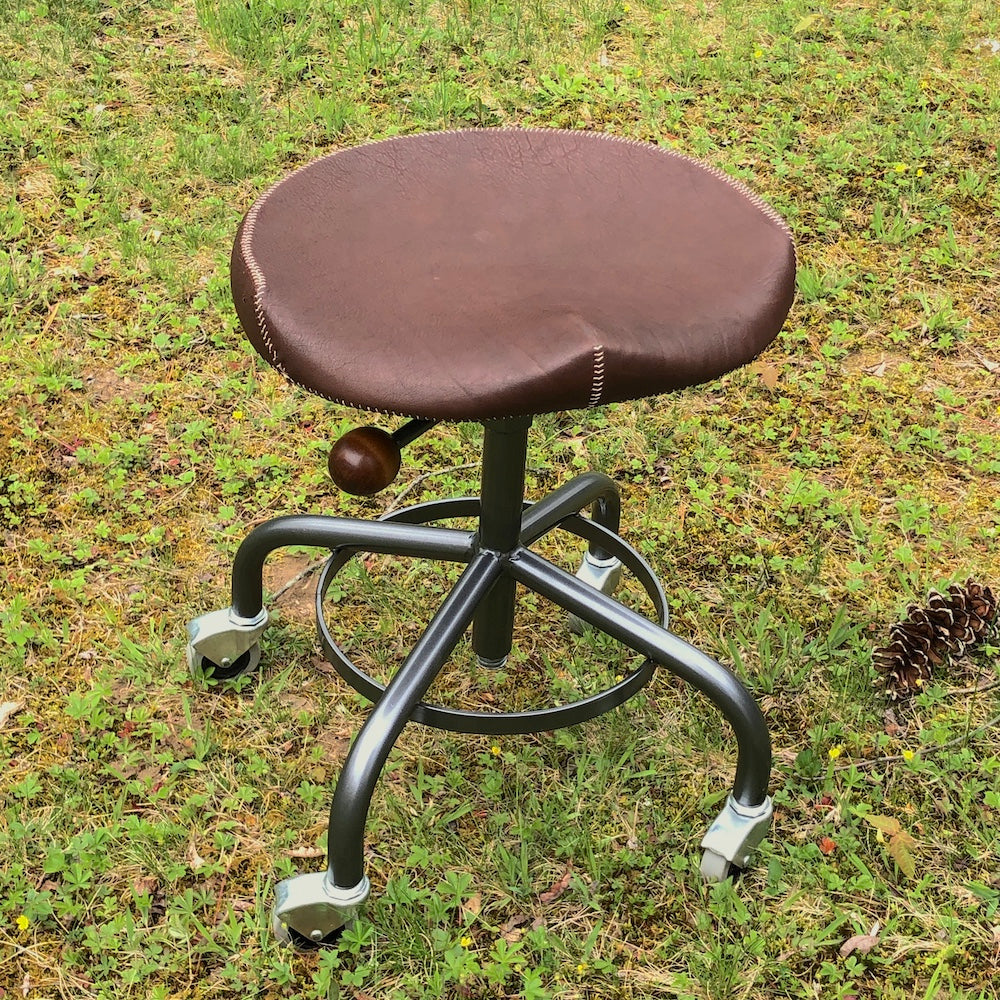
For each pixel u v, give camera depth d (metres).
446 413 1.16
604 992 1.45
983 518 2.08
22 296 2.43
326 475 2.12
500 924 1.51
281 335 1.23
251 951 1.47
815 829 1.62
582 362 1.16
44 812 1.60
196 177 2.76
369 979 1.46
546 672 1.82
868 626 1.89
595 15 3.39
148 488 2.08
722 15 3.46
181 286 2.47
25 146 2.82
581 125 3.02
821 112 3.09
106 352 2.33
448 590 1.93
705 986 1.45
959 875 1.57
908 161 2.93
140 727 1.71
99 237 2.59
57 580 1.90
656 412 2.28
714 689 1.45
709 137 2.99
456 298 1.25
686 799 1.65
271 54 3.18
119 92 3.03
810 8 3.49
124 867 1.55
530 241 1.35
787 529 2.06
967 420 2.28
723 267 1.32
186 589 1.91
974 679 1.82
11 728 1.70
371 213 1.39
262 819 1.61
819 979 1.46
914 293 2.55
